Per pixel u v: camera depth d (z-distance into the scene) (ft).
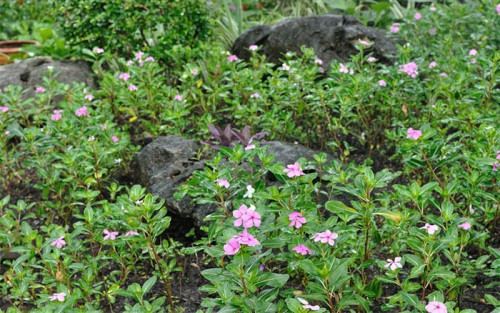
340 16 22.62
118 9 21.90
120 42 22.36
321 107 17.63
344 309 10.77
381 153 16.98
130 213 9.97
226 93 18.03
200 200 11.21
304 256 9.78
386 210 9.94
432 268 10.11
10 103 19.99
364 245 10.70
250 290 8.93
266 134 15.89
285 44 22.84
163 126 16.98
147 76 18.58
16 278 11.67
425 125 11.33
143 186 15.56
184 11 22.29
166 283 11.16
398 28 21.34
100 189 15.40
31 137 15.60
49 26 30.78
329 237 9.34
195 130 18.08
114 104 19.17
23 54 26.30
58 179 14.85
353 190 10.09
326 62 22.03
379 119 17.10
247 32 24.03
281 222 9.95
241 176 12.07
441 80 16.37
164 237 14.05
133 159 16.55
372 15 26.89
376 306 11.10
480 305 10.96
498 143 11.76
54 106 19.99
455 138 16.22
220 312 8.66
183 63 20.90
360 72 17.56
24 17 34.17
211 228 10.16
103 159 15.35
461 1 26.91
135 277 12.89
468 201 11.76
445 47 19.95
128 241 12.26
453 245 10.00
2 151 16.43
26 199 16.51
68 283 11.34
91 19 21.83
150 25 22.44
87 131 15.16
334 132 16.14
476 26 21.67
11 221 13.05
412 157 12.05
